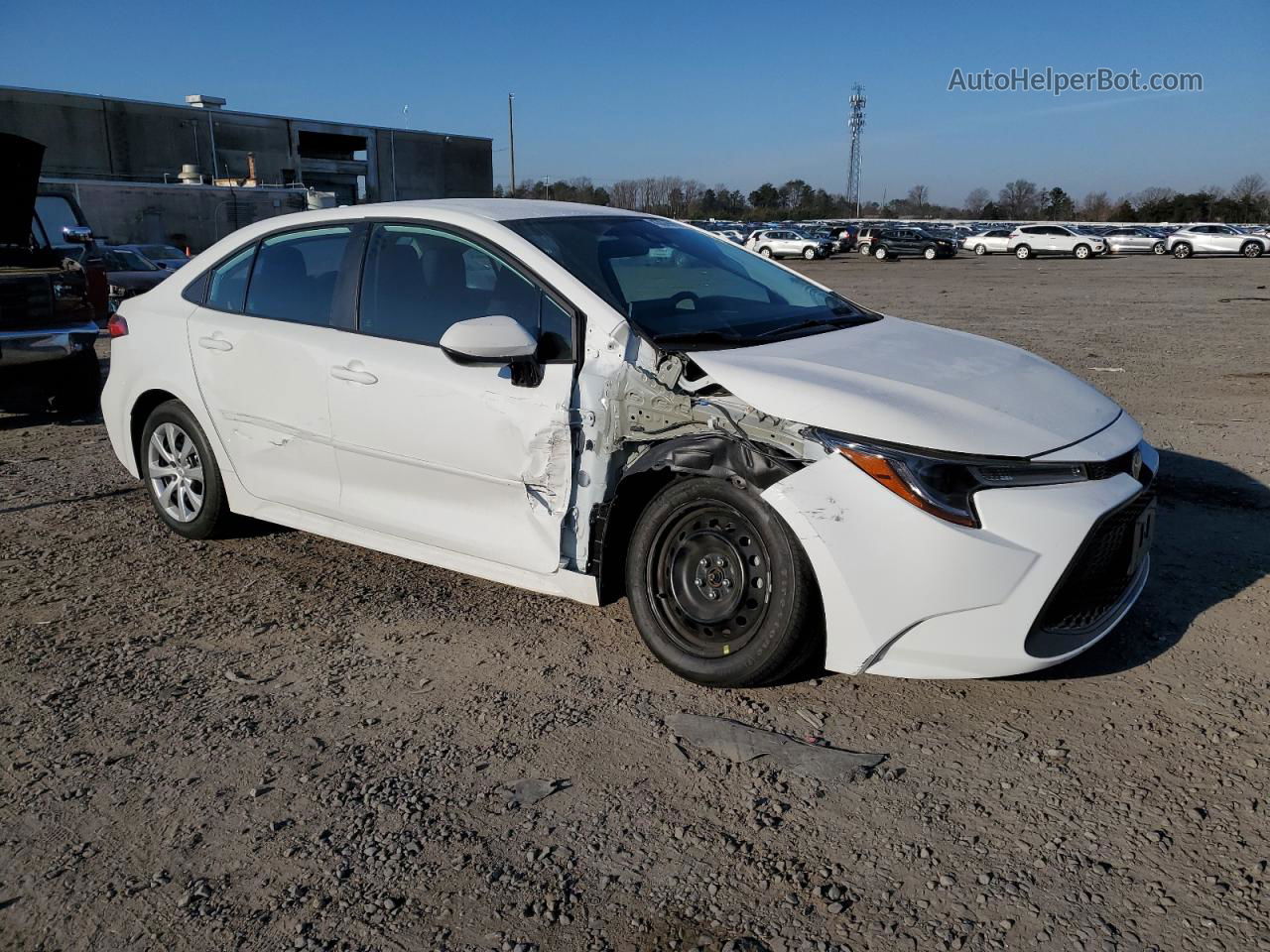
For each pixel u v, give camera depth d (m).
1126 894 2.33
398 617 3.97
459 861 2.49
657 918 2.29
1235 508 5.18
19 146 7.89
